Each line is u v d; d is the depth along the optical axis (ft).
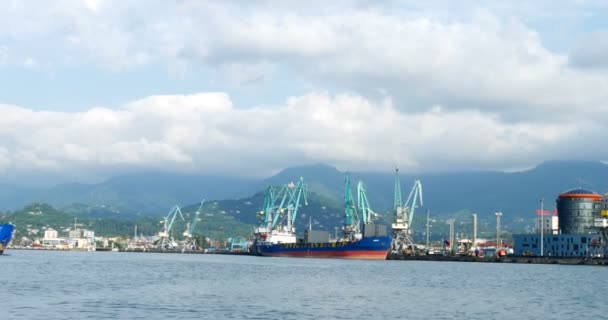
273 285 472.85
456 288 479.82
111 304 329.72
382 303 357.82
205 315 294.66
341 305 343.05
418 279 586.04
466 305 358.02
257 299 365.40
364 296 397.19
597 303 378.12
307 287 458.50
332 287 463.42
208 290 421.18
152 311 304.91
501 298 402.93
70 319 274.16
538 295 427.74
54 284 449.89
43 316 281.95
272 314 300.81
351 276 606.14
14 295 368.07
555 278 633.20
